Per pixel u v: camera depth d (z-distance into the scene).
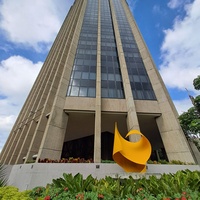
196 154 15.56
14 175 13.83
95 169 11.17
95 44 23.58
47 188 5.96
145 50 22.78
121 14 33.44
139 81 19.80
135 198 4.60
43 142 12.63
